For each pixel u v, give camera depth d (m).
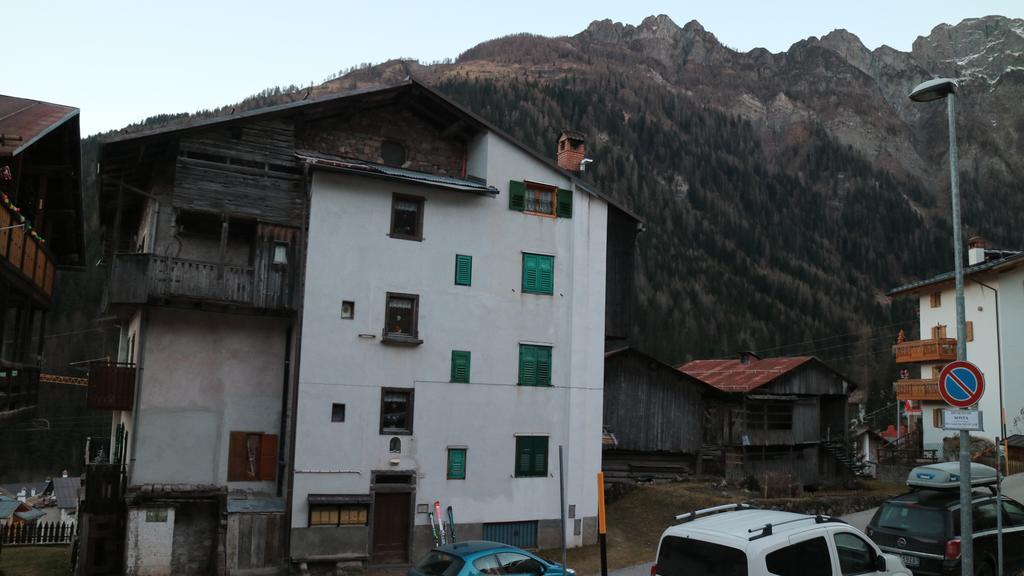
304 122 25.78
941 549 14.91
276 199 24.56
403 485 24.14
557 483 26.59
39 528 35.91
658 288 115.00
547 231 27.84
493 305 26.48
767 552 9.80
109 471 22.50
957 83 14.15
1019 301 43.28
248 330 24.77
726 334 107.50
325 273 24.16
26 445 82.12
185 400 23.66
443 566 15.23
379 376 24.39
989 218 197.62
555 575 16.36
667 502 29.89
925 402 48.06
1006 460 36.59
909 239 169.12
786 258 143.88
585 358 27.80
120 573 22.05
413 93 26.70
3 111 20.45
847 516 29.86
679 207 145.12
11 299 22.28
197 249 24.52
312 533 22.75
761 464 35.88
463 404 25.47
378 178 25.09
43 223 25.86
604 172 145.38
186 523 22.59
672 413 35.06
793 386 37.66
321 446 23.33
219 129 24.08
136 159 24.02
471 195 26.62
